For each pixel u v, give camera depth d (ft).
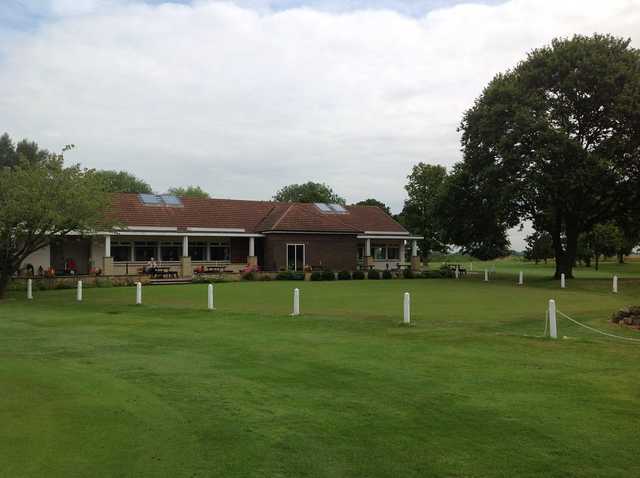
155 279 113.50
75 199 77.92
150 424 22.52
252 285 105.09
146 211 132.57
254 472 17.81
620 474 17.69
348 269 140.87
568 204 122.31
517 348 38.47
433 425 22.34
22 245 86.74
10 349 38.99
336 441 20.57
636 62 112.47
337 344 40.22
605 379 29.76
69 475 17.56
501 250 181.57
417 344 40.09
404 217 200.64
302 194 288.51
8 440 20.65
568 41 118.21
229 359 35.12
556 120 115.65
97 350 38.47
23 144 205.67
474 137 126.82
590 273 173.27
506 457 19.04
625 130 110.32
